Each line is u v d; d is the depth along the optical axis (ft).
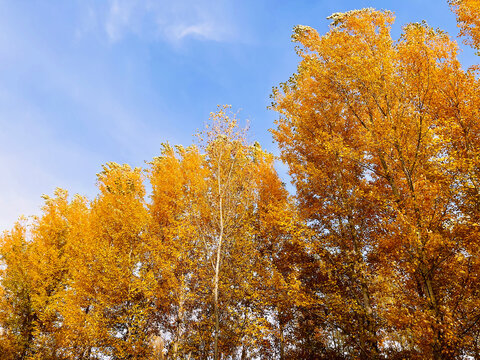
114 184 42.78
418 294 20.15
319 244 26.23
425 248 17.28
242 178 36.01
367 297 23.57
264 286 32.37
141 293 35.81
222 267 32.65
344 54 26.63
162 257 36.19
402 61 23.59
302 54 34.22
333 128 31.42
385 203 22.45
